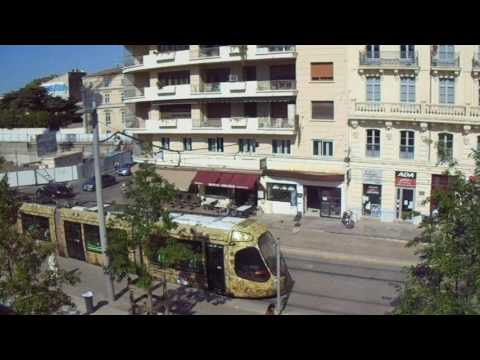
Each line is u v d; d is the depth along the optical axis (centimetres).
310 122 3600
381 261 2681
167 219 1795
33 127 8650
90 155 6944
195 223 2291
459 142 3186
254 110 3916
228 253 2166
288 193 3781
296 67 3584
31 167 6272
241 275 2152
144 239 1772
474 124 3102
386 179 3409
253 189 3919
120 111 7850
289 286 2339
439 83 3241
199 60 3859
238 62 3822
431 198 1298
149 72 4384
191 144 4212
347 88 3438
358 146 3466
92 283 2419
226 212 3759
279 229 3394
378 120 3350
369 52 3381
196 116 4075
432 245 1268
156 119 4366
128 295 2253
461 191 1212
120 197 4616
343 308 2042
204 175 3978
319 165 3603
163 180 1839
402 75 3291
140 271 1848
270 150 3838
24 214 2997
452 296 1131
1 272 1558
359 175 3491
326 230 3319
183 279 2322
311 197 3725
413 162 3300
